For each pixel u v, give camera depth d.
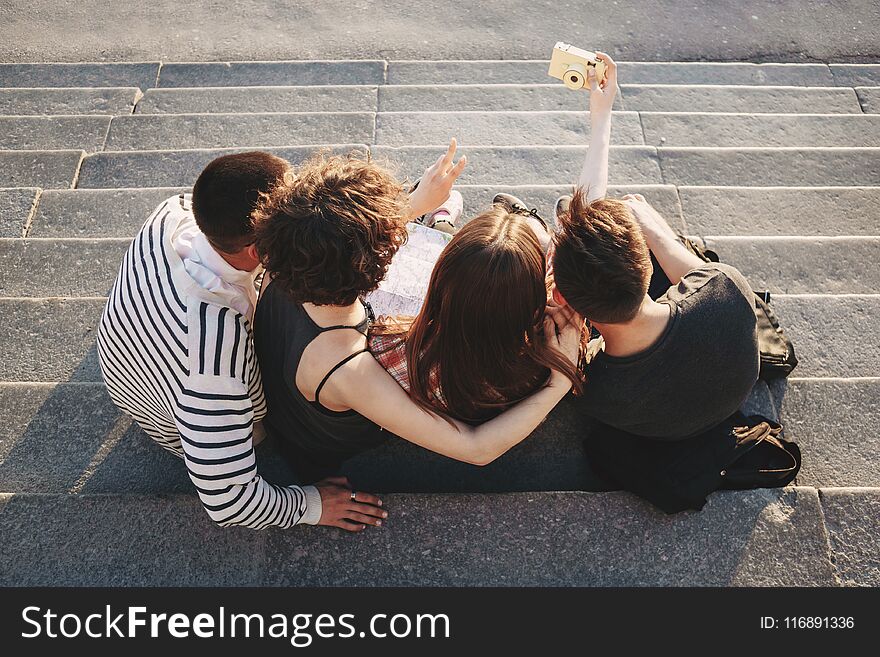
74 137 4.20
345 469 2.63
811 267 3.33
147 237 1.93
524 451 2.67
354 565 2.28
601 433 2.54
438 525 2.34
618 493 2.40
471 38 5.42
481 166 3.95
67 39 5.40
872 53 5.36
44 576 2.26
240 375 1.87
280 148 4.05
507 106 4.59
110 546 2.30
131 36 5.41
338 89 4.66
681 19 5.53
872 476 2.57
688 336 2.06
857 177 3.98
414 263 2.66
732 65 5.09
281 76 4.94
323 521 2.29
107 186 3.86
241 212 1.74
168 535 2.32
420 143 4.21
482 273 1.76
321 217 1.61
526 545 2.31
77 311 3.01
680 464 2.35
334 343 1.85
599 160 2.80
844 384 2.75
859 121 4.38
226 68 4.97
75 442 2.63
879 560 2.29
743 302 2.16
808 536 2.32
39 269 3.23
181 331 1.81
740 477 2.42
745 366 2.18
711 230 3.63
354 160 1.78
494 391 2.04
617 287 1.87
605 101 2.88
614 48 5.39
